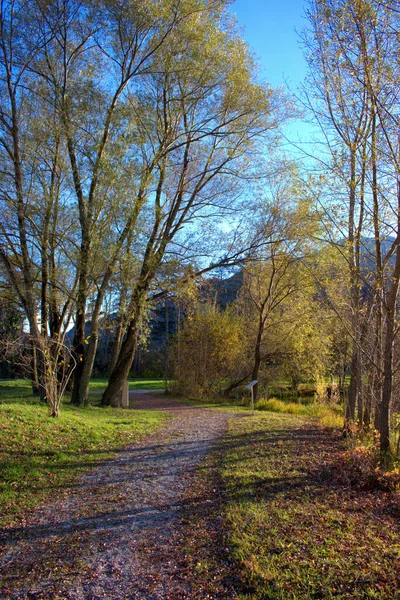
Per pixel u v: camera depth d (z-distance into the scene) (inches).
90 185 589.3
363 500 240.1
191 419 579.5
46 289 652.1
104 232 559.8
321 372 885.2
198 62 597.6
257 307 948.6
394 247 321.7
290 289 866.8
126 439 414.9
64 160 629.6
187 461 333.7
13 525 216.8
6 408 447.5
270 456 339.3
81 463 324.2
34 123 559.5
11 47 558.3
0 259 624.1
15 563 179.6
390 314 318.3
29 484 273.7
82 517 226.1
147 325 729.0
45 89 602.5
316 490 256.8
